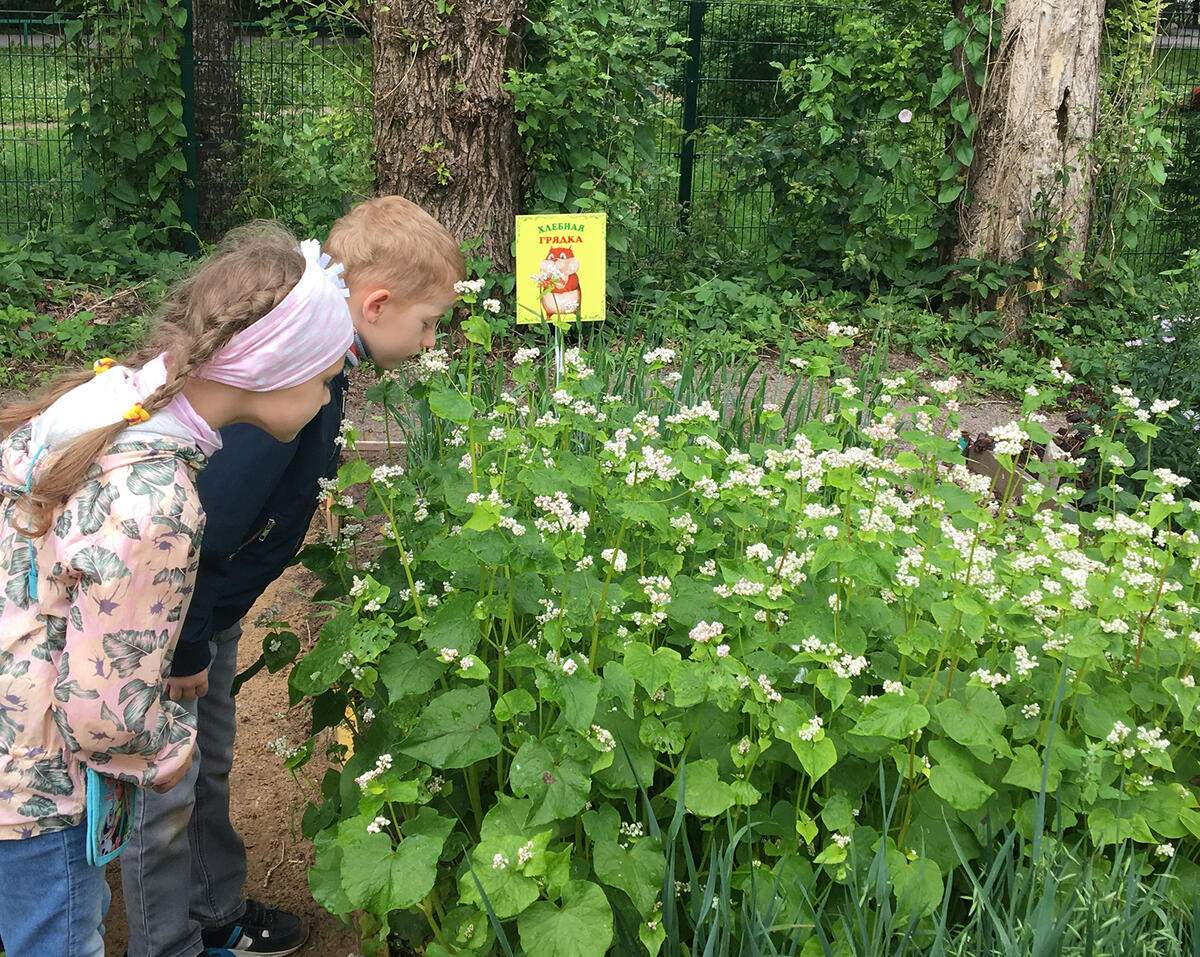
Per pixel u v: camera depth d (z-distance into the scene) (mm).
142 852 2359
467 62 6777
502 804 2236
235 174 8828
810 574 2645
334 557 2680
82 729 1803
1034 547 2725
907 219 8281
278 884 3090
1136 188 8297
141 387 1841
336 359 1980
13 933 1975
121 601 1755
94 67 8227
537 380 3977
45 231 8148
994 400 6930
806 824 2244
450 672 2482
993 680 2312
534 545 2260
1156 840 2322
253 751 3637
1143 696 2500
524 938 2012
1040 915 2004
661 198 8859
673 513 2824
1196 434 5227
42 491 1769
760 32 9531
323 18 9008
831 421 3178
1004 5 7723
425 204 6953
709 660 2225
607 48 7238
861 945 2105
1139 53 8164
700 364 5836
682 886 2264
